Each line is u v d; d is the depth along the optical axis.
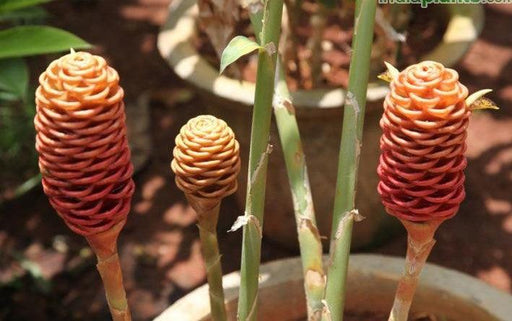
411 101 0.82
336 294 0.99
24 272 2.03
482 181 2.21
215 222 1.01
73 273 2.03
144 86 2.55
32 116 2.24
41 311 1.94
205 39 1.83
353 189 0.96
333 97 1.59
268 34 0.91
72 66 0.82
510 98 2.43
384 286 1.22
